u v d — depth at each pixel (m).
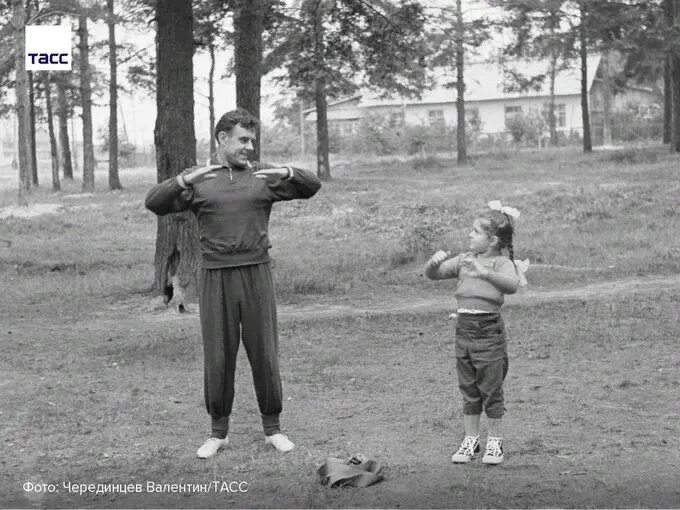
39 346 11.30
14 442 6.91
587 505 5.19
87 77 43.31
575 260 18.09
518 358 9.59
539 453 6.26
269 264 6.41
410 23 19.33
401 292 15.70
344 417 7.40
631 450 6.29
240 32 18.30
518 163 44.44
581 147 56.41
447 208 27.92
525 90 47.41
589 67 69.12
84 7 36.12
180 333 12.05
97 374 9.41
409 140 62.97
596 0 35.88
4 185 57.94
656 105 69.06
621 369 8.87
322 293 15.77
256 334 6.35
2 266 19.80
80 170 76.88
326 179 39.72
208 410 6.45
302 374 9.09
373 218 27.17
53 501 5.58
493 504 5.25
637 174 32.47
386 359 9.82
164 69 14.88
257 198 6.30
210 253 6.29
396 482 5.71
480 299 6.06
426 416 7.33
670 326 11.02
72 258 21.22
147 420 7.41
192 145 15.02
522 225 23.69
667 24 35.97
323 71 21.22
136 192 40.34
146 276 17.83
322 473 5.82
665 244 19.42
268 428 6.58
